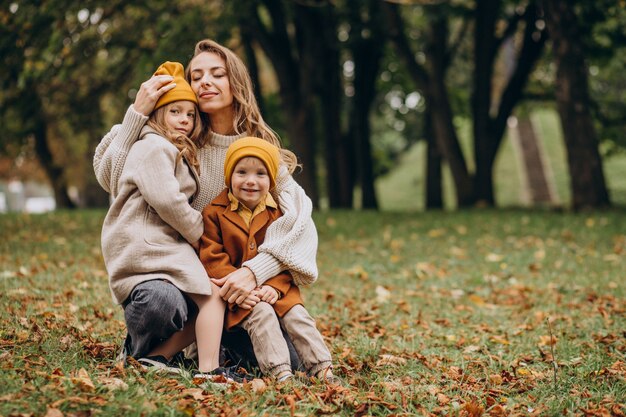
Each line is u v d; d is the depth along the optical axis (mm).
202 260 3475
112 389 3035
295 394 3197
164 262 3338
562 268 7867
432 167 18766
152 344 3555
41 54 10281
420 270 7867
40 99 13047
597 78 20562
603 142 19719
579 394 3520
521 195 32844
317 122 21828
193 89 3641
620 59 18094
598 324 5215
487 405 3365
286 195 3707
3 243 8656
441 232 11062
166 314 3275
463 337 4895
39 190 50062
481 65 16219
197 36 11109
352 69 19594
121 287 3361
